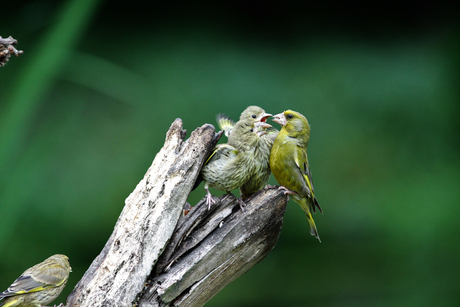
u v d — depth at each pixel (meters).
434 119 13.72
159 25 13.39
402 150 13.69
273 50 13.52
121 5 13.20
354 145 13.50
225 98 12.74
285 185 7.68
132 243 5.75
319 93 13.36
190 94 12.78
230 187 7.00
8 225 11.25
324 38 13.81
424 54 13.91
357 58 13.72
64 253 12.37
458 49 13.88
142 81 12.90
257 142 7.16
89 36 13.09
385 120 13.66
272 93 13.01
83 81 12.53
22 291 5.94
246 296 13.09
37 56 10.22
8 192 11.52
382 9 13.84
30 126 12.37
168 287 5.79
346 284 13.13
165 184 5.84
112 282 5.68
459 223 13.24
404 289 13.00
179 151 5.96
